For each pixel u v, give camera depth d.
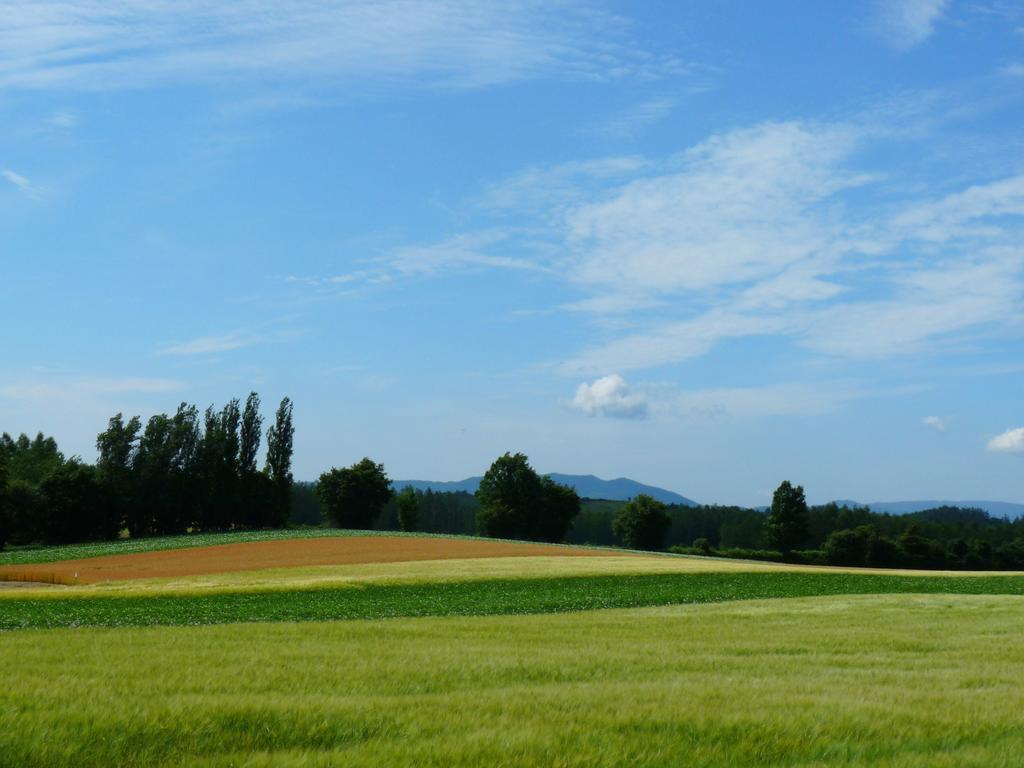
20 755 7.93
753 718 9.59
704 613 31.17
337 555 75.06
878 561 123.44
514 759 7.93
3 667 13.84
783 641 20.39
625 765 7.94
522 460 128.38
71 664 14.30
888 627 24.88
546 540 128.62
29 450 153.12
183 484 114.75
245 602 38.09
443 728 9.14
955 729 9.43
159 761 8.05
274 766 7.69
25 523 104.12
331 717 9.56
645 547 128.25
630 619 27.53
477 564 64.81
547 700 10.74
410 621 26.42
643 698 10.98
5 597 39.00
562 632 22.50
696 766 8.00
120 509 111.56
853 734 9.20
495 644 18.92
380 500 128.75
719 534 182.75
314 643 18.73
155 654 16.02
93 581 54.69
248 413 121.62
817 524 165.88
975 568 126.50
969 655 17.91
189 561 70.88
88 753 8.12
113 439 112.56
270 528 121.06
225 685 12.02
